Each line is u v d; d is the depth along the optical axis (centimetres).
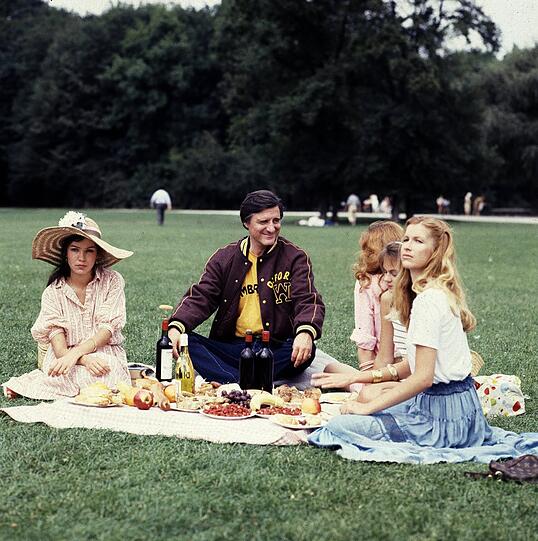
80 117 6950
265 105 4875
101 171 6950
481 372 780
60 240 667
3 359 773
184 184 6431
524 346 914
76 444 518
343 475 470
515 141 5931
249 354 646
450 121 4738
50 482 452
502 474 466
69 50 7019
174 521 400
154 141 6938
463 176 4859
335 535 387
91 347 653
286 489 446
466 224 4388
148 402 580
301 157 4869
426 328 517
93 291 673
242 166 6384
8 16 7681
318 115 4684
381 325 632
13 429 549
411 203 5012
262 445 527
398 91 4712
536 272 1803
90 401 586
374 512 415
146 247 2273
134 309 1095
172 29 6881
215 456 498
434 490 447
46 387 639
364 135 4581
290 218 5062
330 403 626
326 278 1560
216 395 615
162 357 659
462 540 387
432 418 529
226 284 691
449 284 529
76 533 387
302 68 4912
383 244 671
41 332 661
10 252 2017
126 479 455
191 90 6875
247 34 4944
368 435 525
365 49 4522
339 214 6000
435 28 4634
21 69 7256
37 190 7275
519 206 6594
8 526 394
